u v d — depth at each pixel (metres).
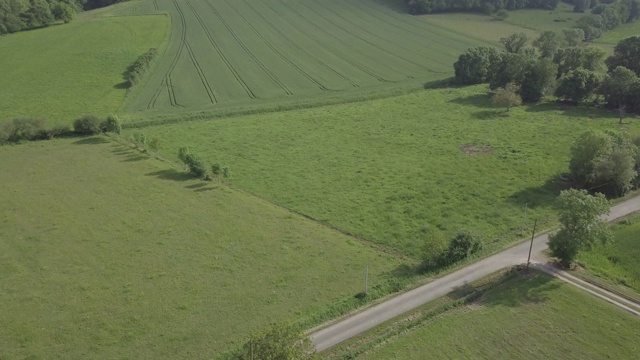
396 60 146.38
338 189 77.44
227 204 71.88
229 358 45.09
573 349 46.50
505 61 120.06
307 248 61.84
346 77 132.62
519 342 47.22
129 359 45.16
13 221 66.44
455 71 131.50
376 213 70.75
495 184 78.31
